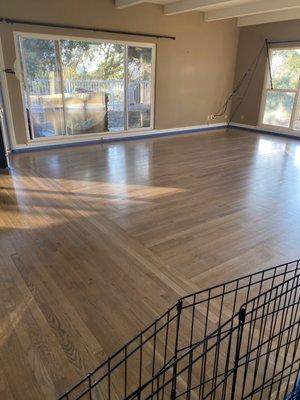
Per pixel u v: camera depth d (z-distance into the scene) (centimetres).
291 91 709
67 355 159
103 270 229
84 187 394
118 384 144
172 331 175
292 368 144
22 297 199
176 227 296
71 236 275
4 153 452
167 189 394
